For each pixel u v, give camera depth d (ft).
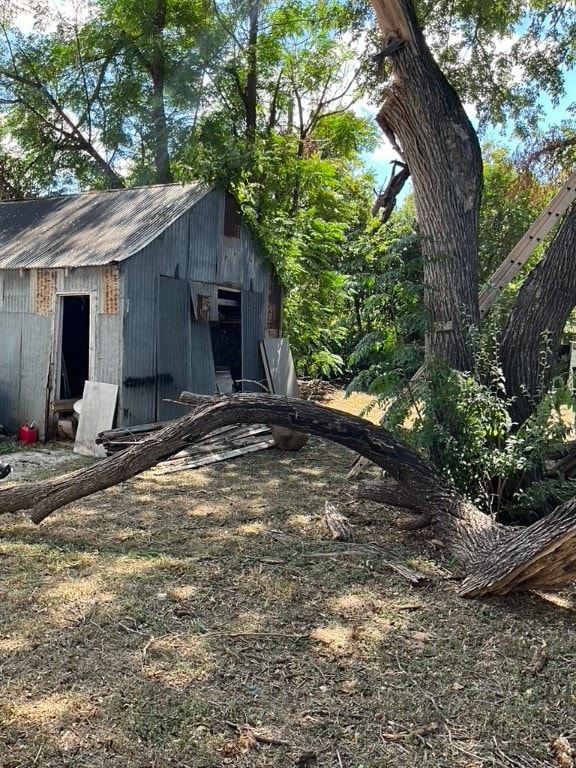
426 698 10.62
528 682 11.21
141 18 62.80
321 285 57.72
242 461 30.42
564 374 20.33
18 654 11.46
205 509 21.83
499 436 19.08
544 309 20.61
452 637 12.75
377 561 16.43
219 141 49.62
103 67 68.08
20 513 20.39
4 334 35.68
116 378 31.94
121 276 31.76
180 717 9.83
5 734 9.29
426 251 21.45
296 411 17.84
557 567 13.74
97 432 31.35
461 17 32.89
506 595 14.61
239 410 17.84
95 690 10.45
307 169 57.72
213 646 11.97
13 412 35.40
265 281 43.78
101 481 18.31
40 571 15.39
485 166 79.51
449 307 20.90
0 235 39.88
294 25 58.39
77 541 17.97
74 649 11.70
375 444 17.84
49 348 34.14
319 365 61.52
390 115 21.88
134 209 37.68
